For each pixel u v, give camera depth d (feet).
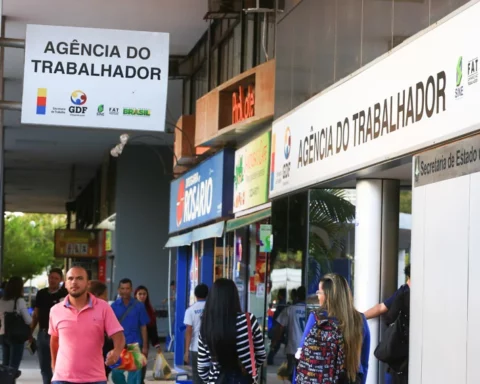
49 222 298.56
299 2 37.11
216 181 54.49
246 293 50.31
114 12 60.59
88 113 41.42
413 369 24.12
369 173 29.48
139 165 105.40
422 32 24.23
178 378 51.08
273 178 39.73
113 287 106.52
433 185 23.22
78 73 41.47
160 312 101.91
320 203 34.22
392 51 26.40
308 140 34.47
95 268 140.26
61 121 41.22
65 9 60.18
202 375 24.75
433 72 23.39
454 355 21.80
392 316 27.53
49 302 42.22
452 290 21.98
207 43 65.51
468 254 21.22
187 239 64.28
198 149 59.06
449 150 22.41
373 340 30.81
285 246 37.40
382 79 27.07
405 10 25.93
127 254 104.94
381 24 27.81
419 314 23.85
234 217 52.49
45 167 132.67
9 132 101.19
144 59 41.91
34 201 185.68
